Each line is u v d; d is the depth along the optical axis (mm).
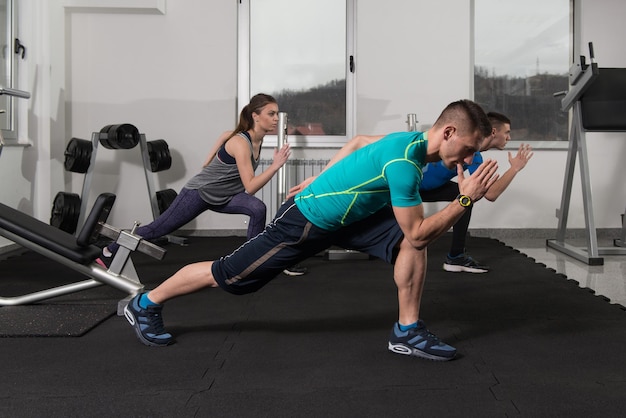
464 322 2725
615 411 1746
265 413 1729
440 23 5516
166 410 1747
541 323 2705
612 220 5617
